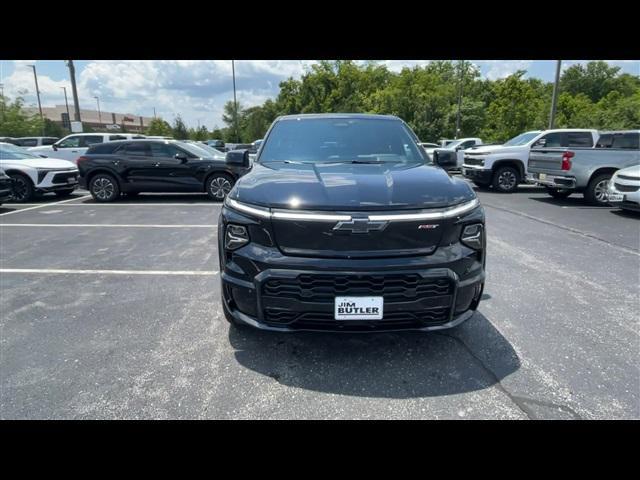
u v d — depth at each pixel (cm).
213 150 1183
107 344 305
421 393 246
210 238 649
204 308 372
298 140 380
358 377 262
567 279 448
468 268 257
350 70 4841
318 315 246
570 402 236
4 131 3666
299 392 247
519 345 302
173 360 282
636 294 404
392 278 242
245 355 289
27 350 297
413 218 242
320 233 241
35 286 430
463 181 301
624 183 793
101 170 1035
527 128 3094
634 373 265
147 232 692
